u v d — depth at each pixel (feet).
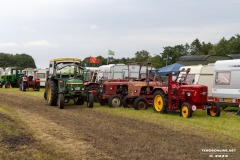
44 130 27.37
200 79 52.70
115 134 26.12
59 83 45.88
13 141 23.09
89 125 30.37
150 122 32.76
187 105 36.73
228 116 39.75
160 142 23.48
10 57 376.48
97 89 53.26
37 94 73.15
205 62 72.38
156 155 20.01
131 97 45.68
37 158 19.04
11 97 63.16
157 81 47.37
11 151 20.48
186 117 36.83
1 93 75.56
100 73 81.41
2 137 24.14
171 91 39.01
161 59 197.57
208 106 38.27
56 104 48.11
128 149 21.29
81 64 49.88
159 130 28.22
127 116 37.14
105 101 49.62
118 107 46.73
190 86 38.14
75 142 23.07
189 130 28.50
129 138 24.66
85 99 49.70
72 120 33.40
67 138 24.38
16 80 104.68
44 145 22.15
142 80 49.11
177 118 36.09
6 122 30.50
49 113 39.01
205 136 25.96
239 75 43.09
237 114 41.50
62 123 31.30
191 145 22.79
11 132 25.96
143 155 19.94
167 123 32.27
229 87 44.39
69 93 45.65
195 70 53.78
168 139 24.58
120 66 77.77
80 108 45.44
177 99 38.83
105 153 20.26
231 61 44.57
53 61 48.60
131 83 45.91
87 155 19.79
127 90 48.37
